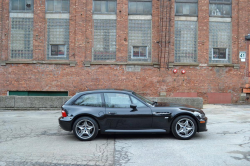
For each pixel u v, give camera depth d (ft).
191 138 24.38
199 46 55.21
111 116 23.58
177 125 23.93
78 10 54.49
